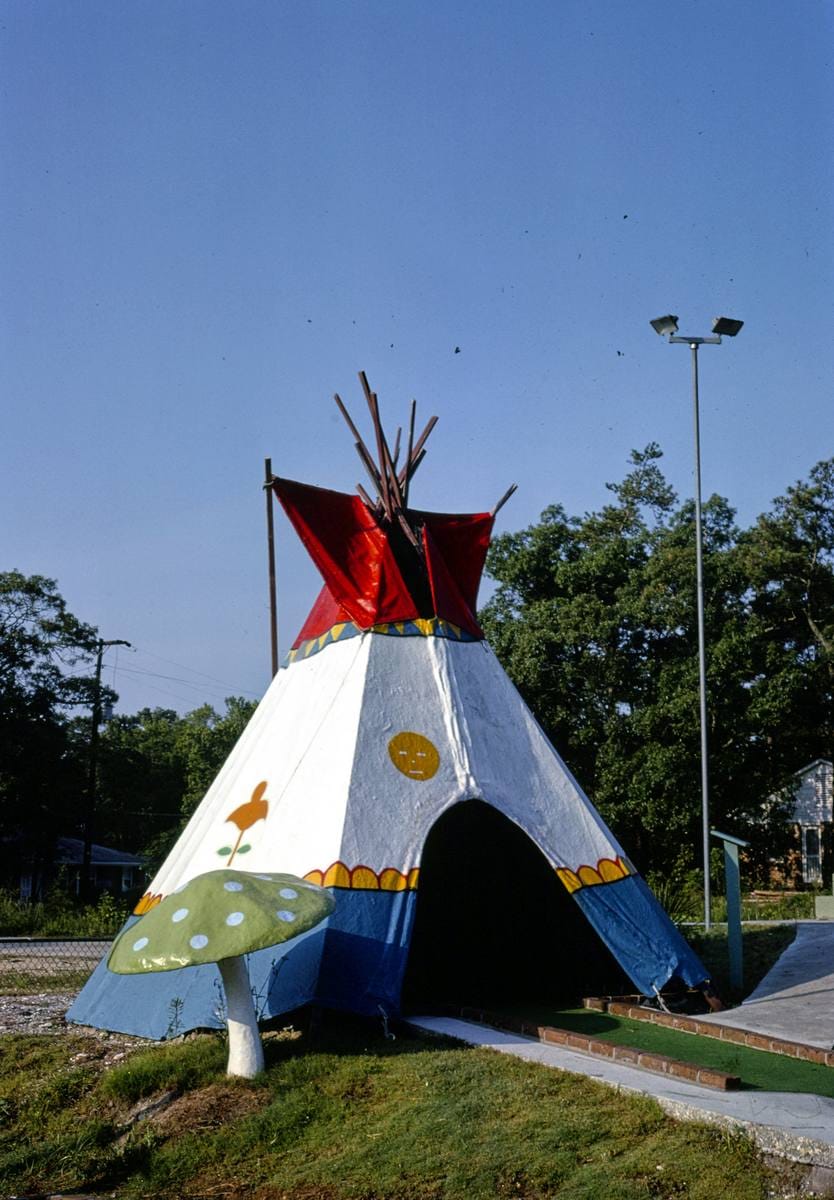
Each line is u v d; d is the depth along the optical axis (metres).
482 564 15.41
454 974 14.62
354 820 11.67
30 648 40.12
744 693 33.41
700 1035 10.75
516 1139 7.97
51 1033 11.55
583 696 34.62
